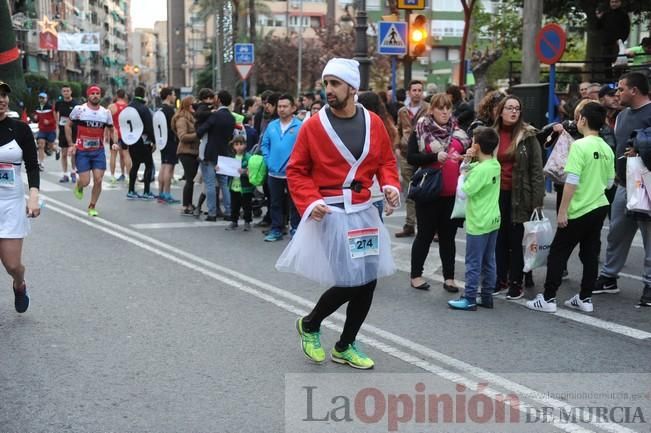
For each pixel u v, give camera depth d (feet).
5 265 19.70
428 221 23.67
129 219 38.37
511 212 22.40
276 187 32.50
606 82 49.08
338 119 15.90
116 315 20.70
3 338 18.54
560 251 21.39
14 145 19.29
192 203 42.22
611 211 24.13
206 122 36.96
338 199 15.84
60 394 14.97
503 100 22.27
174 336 18.85
